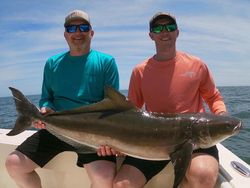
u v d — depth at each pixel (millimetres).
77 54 1516
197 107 1421
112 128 1199
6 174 1623
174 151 1171
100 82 1493
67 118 1253
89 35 1523
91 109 1238
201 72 1405
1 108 14344
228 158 1378
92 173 1309
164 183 1376
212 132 1160
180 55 1424
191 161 1202
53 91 1551
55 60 1557
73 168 1488
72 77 1505
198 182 1145
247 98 12695
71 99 1494
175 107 1369
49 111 1314
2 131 1808
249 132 3900
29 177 1396
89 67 1496
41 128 1315
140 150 1192
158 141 1174
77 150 1273
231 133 1162
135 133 1184
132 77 1477
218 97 1435
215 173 1161
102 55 1518
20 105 1312
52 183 1545
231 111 6406
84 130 1229
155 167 1294
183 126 1169
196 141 1166
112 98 1213
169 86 1384
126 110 1213
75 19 1493
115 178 1245
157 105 1398
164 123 1181
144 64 1458
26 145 1402
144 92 1426
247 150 3111
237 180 1178
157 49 1426
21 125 1312
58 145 1424
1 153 1620
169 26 1388
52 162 1512
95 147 1240
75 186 1502
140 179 1232
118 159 1370
